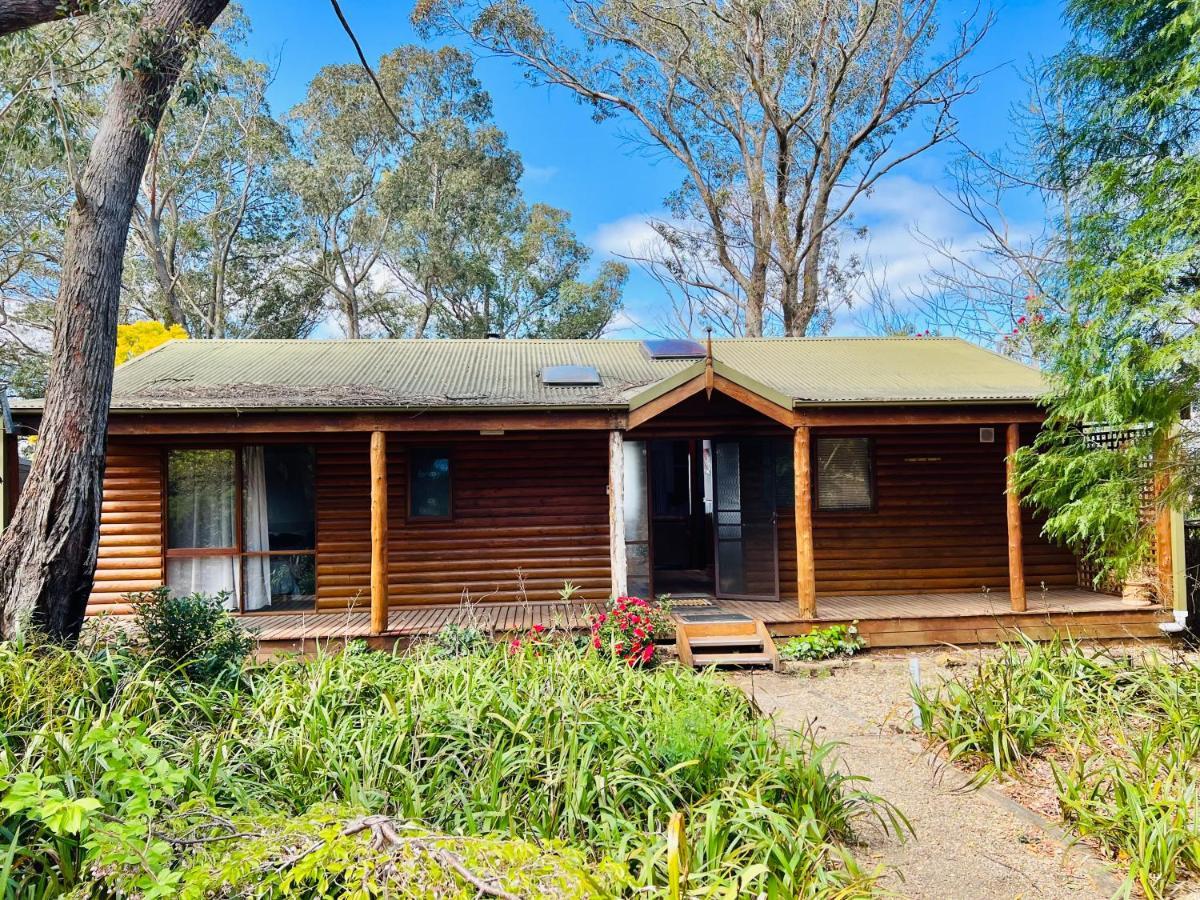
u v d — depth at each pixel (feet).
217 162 91.97
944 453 36.01
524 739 14.10
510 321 108.06
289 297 102.17
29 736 11.66
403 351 41.45
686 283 85.81
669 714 14.65
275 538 33.86
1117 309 23.45
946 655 29.81
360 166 95.81
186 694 15.21
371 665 18.06
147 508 32.71
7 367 74.23
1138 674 20.27
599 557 35.37
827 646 29.45
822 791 14.20
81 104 24.53
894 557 35.68
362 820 6.92
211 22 23.39
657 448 41.81
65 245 20.61
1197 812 13.29
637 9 70.44
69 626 19.76
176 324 89.04
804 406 30.07
